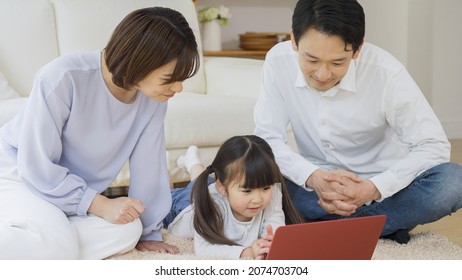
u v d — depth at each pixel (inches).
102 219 72.9
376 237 60.6
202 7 188.2
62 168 70.6
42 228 66.2
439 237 84.2
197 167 104.2
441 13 181.0
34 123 68.3
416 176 79.3
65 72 68.3
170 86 65.1
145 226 78.9
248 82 127.5
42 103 67.8
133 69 63.5
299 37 66.9
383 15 184.9
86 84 69.4
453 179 77.7
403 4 178.2
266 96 84.1
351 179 74.9
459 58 185.6
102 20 130.9
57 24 129.4
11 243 63.7
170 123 111.3
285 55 81.3
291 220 80.0
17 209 68.1
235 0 192.9
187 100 115.9
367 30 191.0
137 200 74.4
